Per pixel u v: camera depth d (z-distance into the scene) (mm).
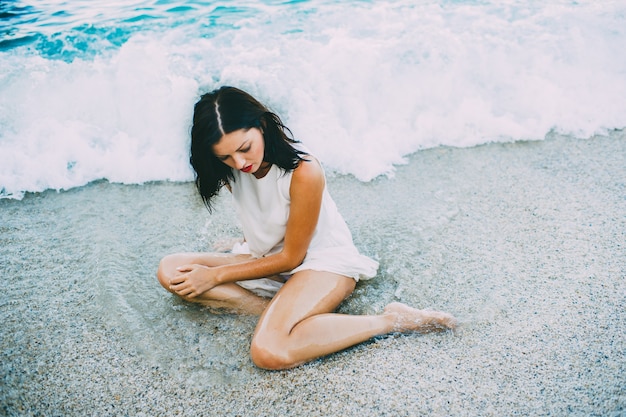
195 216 3277
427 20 4902
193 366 2205
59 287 2656
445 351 2229
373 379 2105
